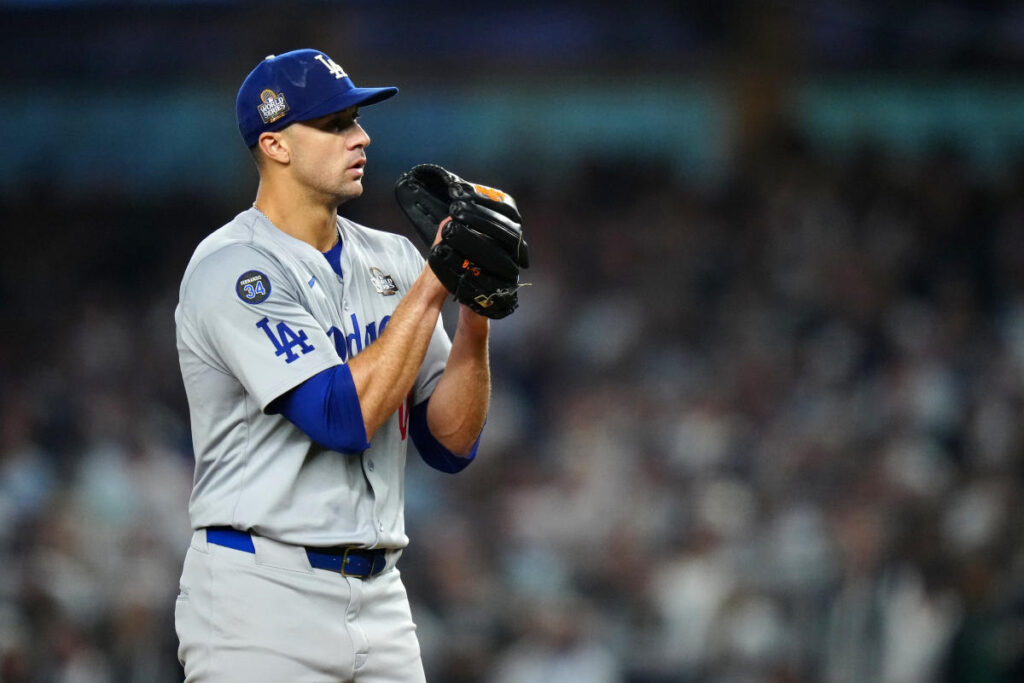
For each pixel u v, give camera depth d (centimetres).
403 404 1148
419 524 3712
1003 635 2530
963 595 2681
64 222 5872
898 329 4250
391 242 1209
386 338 1046
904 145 5375
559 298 4700
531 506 3703
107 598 3403
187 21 5675
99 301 5394
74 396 4559
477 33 5669
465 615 3228
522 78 5691
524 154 5600
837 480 3441
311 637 1059
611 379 4359
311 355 1042
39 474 3991
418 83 5766
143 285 5503
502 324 4572
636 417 4041
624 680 3088
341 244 1155
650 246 4856
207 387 1083
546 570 3403
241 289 1057
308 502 1069
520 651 3105
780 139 5322
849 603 2945
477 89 5734
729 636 3000
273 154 1097
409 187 1155
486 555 3456
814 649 2969
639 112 5584
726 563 3209
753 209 4975
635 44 5588
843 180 4994
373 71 5750
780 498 3444
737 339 4381
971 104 5441
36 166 6072
